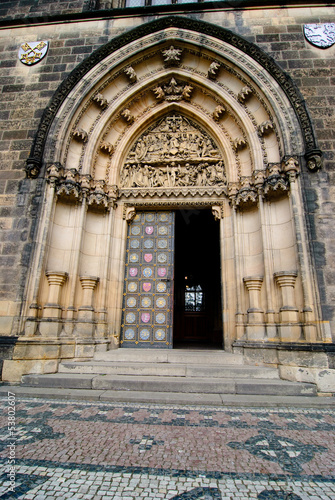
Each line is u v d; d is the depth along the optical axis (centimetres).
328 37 945
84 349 795
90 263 938
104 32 1045
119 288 961
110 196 993
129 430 424
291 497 269
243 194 908
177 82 1098
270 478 302
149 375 691
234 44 967
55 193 882
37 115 963
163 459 339
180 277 1975
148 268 1008
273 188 828
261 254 875
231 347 866
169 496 269
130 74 1029
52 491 273
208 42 991
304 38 957
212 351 884
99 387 634
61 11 1136
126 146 1086
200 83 1044
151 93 1103
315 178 806
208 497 268
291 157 820
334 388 621
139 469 316
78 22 1066
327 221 772
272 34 974
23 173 893
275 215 864
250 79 945
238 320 848
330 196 789
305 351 662
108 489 278
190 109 1095
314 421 473
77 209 918
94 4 1131
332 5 981
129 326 961
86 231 950
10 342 715
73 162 955
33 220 844
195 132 1110
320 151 803
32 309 762
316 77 909
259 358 746
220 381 638
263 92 911
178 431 423
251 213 934
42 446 369
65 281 849
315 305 715
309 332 694
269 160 907
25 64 1029
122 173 1073
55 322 777
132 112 1101
